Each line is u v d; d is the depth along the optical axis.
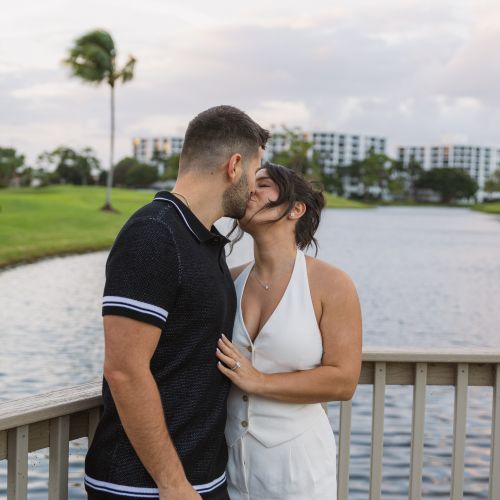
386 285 20.55
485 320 14.66
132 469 1.67
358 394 8.12
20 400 1.87
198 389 1.71
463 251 35.00
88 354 10.25
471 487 5.45
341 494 2.47
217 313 1.72
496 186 174.75
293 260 2.03
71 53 47.47
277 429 1.97
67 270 22.06
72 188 86.25
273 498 1.98
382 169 148.12
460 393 2.48
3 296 16.12
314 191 2.06
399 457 6.02
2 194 65.94
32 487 5.21
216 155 1.74
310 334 1.95
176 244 1.63
